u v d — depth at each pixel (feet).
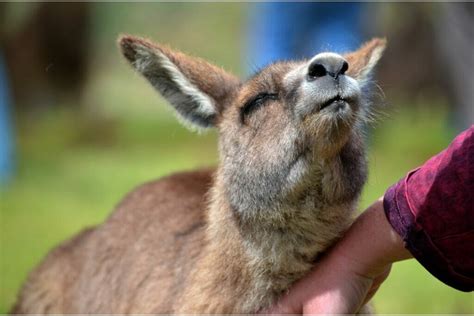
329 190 23.31
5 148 64.23
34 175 65.05
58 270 33.09
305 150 23.26
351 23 56.75
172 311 26.68
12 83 81.71
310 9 55.11
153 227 30.40
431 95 80.12
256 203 24.07
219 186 25.89
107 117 87.92
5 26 69.82
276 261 23.84
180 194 31.07
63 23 85.30
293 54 55.36
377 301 40.22
